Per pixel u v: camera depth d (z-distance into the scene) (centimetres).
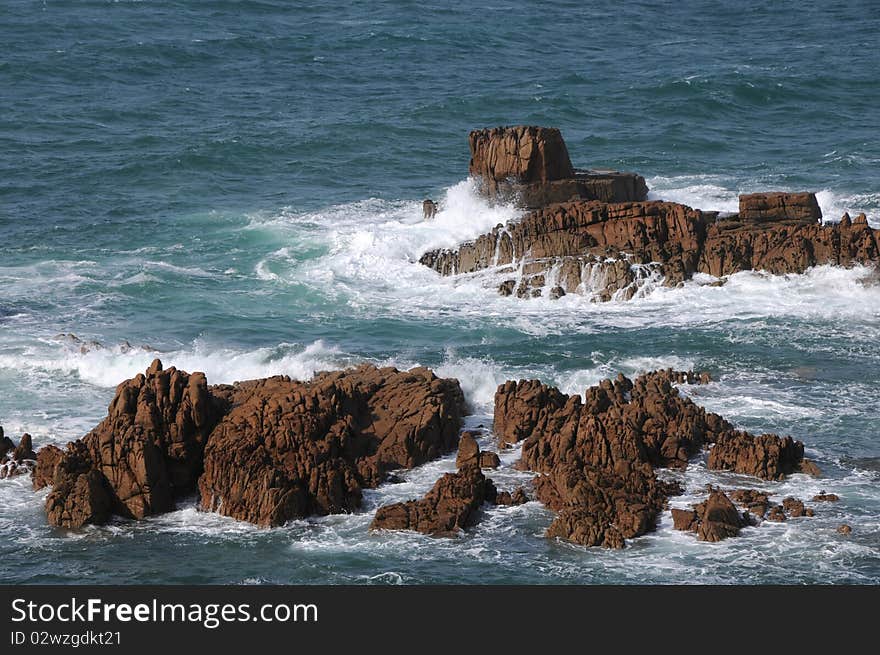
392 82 13738
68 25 15712
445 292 7656
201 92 13038
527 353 6544
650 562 4378
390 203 9562
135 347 6500
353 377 5559
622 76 14162
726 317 7081
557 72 14388
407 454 5131
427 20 17125
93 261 8169
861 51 15688
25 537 4625
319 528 4659
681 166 10538
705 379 6088
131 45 14662
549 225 7850
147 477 4747
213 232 8812
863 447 5334
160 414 4888
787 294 7369
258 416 4938
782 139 11481
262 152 10806
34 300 7381
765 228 7869
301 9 17612
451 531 4594
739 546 4459
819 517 4669
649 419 5212
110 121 11731
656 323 7012
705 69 14362
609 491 4712
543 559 4412
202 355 6456
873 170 10262
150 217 9131
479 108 12550
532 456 5069
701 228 7831
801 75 13762
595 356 6469
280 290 7688
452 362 6397
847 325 6938
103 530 4678
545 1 19350
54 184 9819
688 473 5025
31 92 12694
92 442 4847
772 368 6306
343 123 11775
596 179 8694
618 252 7612
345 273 8019
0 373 6141
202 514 4791
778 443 5091
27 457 5200
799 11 18988
